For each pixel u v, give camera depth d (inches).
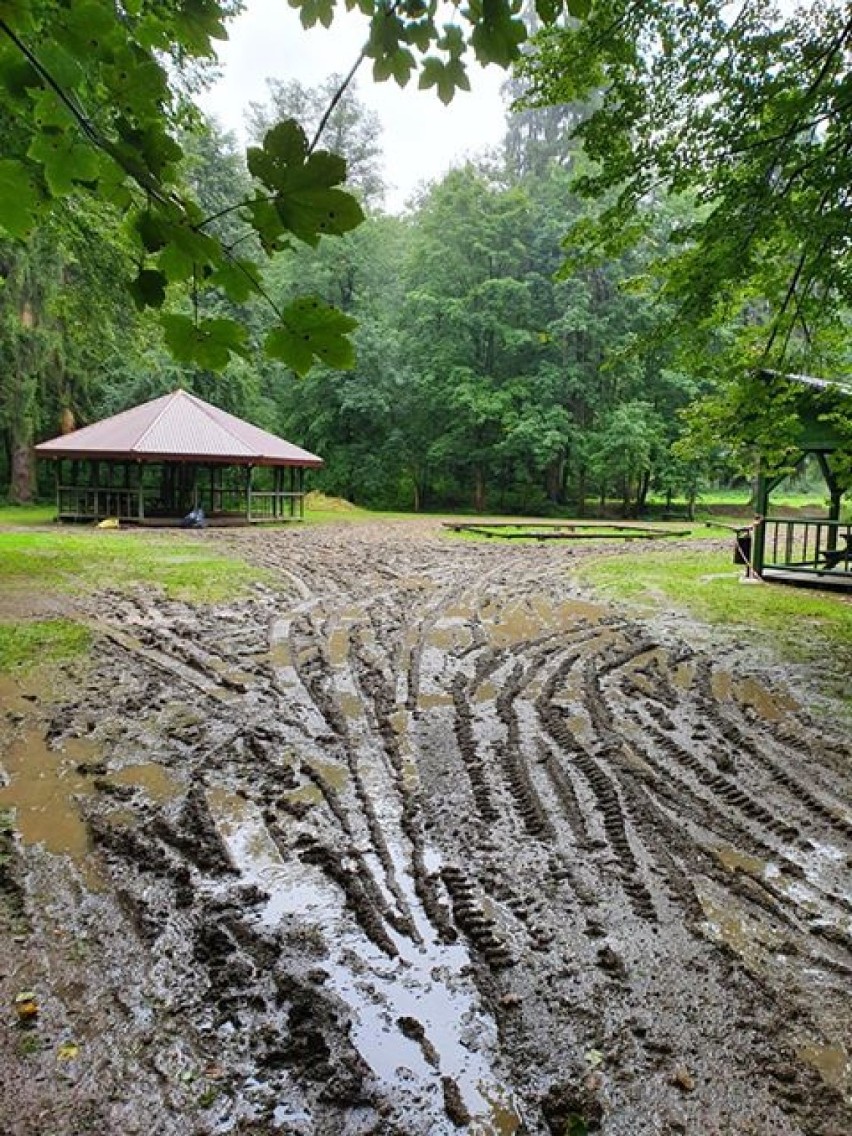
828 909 102.9
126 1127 65.8
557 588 378.6
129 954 90.1
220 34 41.7
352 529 757.3
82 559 441.4
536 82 205.3
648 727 175.8
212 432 762.8
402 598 344.5
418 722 178.2
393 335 1115.9
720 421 265.7
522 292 1042.7
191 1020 79.3
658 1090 70.9
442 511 1194.0
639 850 118.7
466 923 98.0
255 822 126.0
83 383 894.4
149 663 223.0
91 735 163.6
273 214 32.3
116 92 31.7
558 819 129.3
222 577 388.8
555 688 206.8
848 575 388.8
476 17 45.5
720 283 232.4
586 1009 82.1
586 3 48.9
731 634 274.2
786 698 198.4
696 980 87.4
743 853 118.3
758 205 204.1
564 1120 67.2
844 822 129.0
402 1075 72.4
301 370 37.2
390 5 44.9
